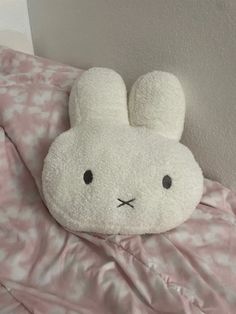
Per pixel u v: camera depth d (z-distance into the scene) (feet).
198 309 1.95
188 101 2.65
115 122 2.41
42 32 3.74
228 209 2.53
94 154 2.21
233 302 1.99
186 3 2.38
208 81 2.47
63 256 2.28
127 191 2.13
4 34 3.73
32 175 2.63
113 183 2.14
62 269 2.24
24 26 3.84
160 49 2.66
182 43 2.51
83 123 2.46
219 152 2.62
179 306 1.94
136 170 2.14
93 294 2.10
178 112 2.46
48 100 2.81
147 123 2.44
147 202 2.11
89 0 3.01
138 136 2.27
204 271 2.10
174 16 2.48
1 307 2.06
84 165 2.20
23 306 2.06
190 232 2.30
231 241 2.28
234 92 2.36
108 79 2.56
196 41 2.43
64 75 2.99
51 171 2.27
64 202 2.22
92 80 2.55
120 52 2.97
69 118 2.74
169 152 2.21
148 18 2.64
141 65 2.86
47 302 2.06
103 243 2.24
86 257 2.26
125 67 2.99
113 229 2.20
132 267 2.13
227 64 2.33
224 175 2.67
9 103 2.78
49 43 3.72
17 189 2.66
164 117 2.42
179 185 2.15
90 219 2.18
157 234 2.28
